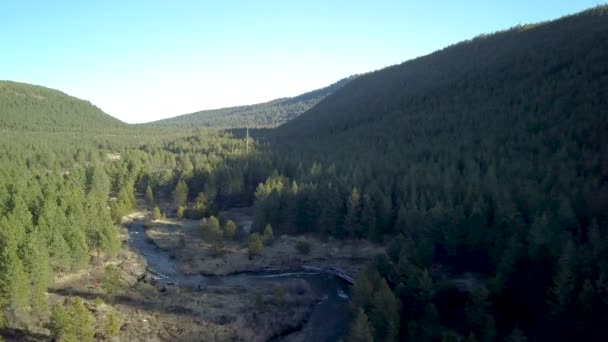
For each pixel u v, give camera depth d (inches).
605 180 3358.8
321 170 4879.4
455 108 6156.5
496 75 6722.4
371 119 7662.4
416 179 4018.2
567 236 2351.1
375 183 4055.1
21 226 2869.1
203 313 2704.2
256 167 5620.1
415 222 3299.7
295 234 4244.6
